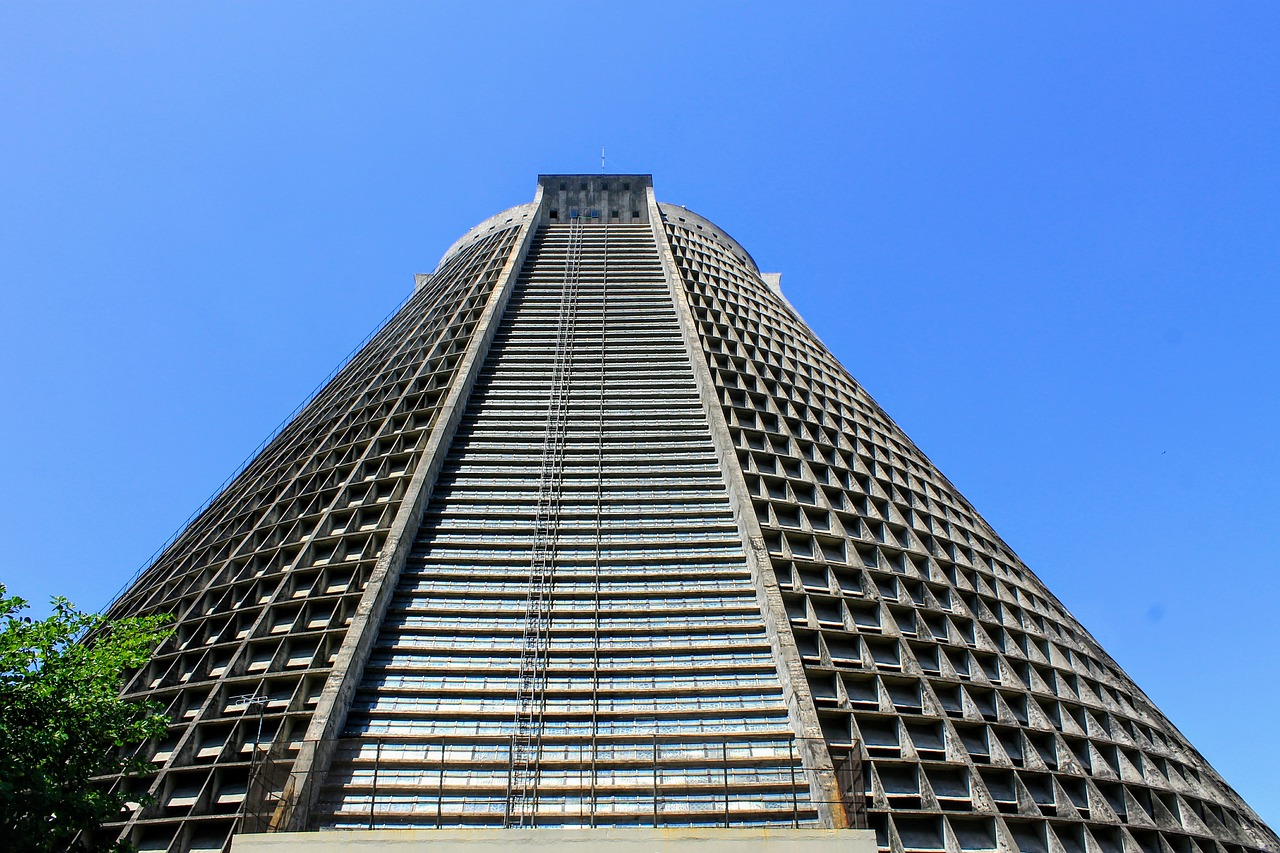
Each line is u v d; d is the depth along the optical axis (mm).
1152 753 31359
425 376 40969
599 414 37062
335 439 40125
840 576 31453
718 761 22578
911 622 31000
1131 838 26188
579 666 25406
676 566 29453
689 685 24969
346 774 22234
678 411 37719
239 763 23781
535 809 21078
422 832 17453
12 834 16250
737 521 31312
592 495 32406
